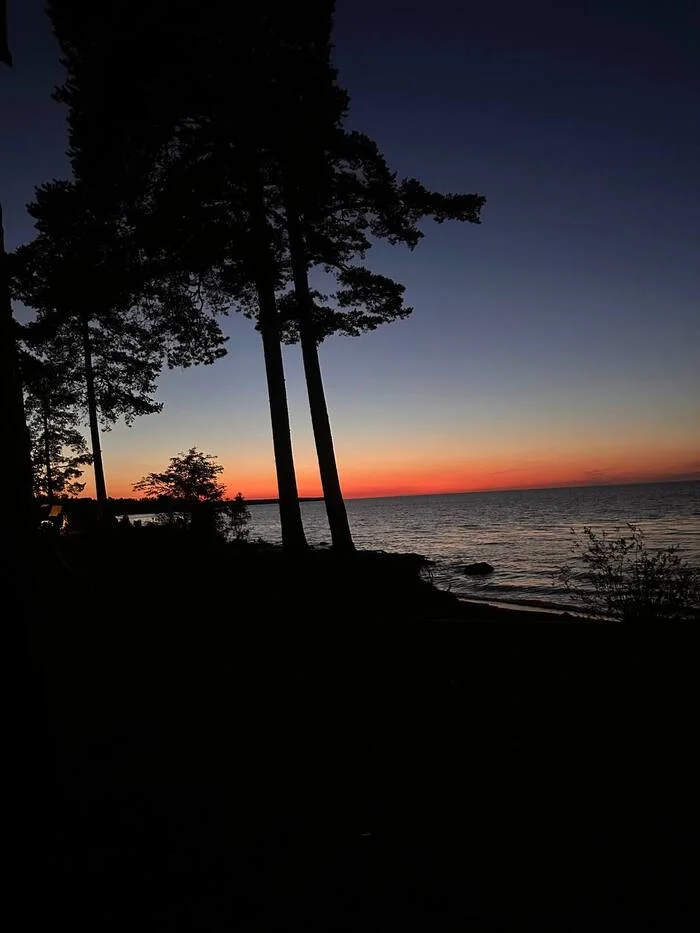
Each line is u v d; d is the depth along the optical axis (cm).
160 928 244
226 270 1523
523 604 1322
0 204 299
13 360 292
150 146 1447
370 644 752
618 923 239
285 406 1575
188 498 2238
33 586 290
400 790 359
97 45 1420
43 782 282
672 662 586
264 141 1338
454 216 1512
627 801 331
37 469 3800
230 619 912
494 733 438
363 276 1619
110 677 619
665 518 5500
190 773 391
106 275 1405
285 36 1464
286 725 475
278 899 261
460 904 254
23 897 257
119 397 2761
